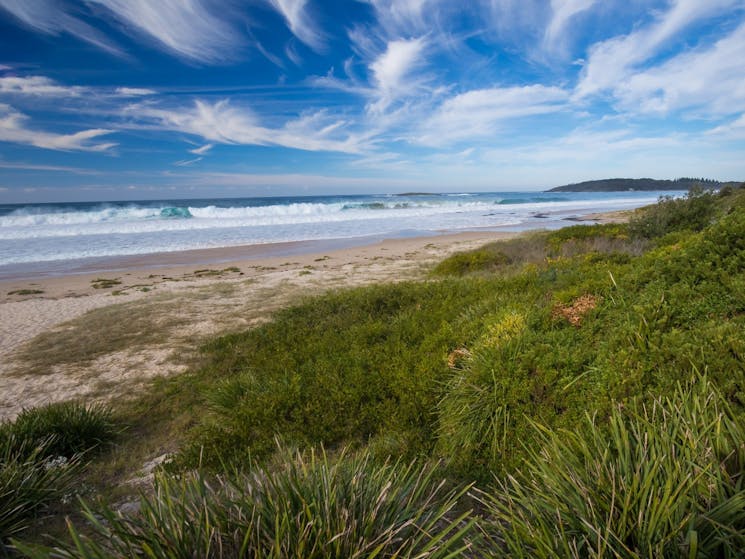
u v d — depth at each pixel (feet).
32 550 6.24
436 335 20.34
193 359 25.45
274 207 163.12
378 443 13.51
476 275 40.63
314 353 22.66
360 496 7.89
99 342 29.12
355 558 6.41
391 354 20.08
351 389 16.83
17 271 61.46
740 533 5.74
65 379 23.09
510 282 26.78
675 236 34.78
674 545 5.79
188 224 125.08
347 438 14.57
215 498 7.66
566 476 7.29
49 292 48.32
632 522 6.24
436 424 14.40
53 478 12.37
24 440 13.98
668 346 10.50
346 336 24.27
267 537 6.70
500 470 11.11
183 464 13.53
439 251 72.59
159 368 24.32
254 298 41.09
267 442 14.34
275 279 50.72
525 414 11.80
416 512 7.85
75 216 127.34
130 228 113.80
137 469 14.44
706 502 6.31
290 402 16.60
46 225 116.16
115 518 7.36
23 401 20.47
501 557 6.86
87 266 65.31
